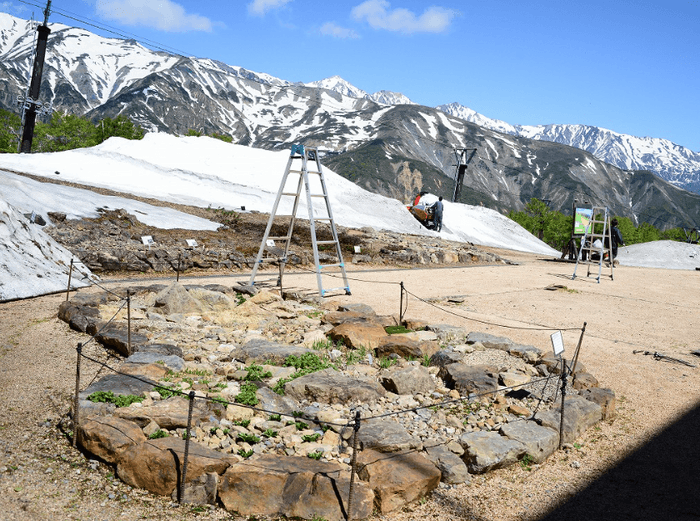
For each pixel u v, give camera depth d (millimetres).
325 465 5141
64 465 5148
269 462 5094
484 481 5512
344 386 7062
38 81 53531
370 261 24188
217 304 11914
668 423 7316
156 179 35750
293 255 21141
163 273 16953
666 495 5453
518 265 29297
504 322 13008
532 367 9117
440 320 12656
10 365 7383
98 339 8797
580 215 32719
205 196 34406
